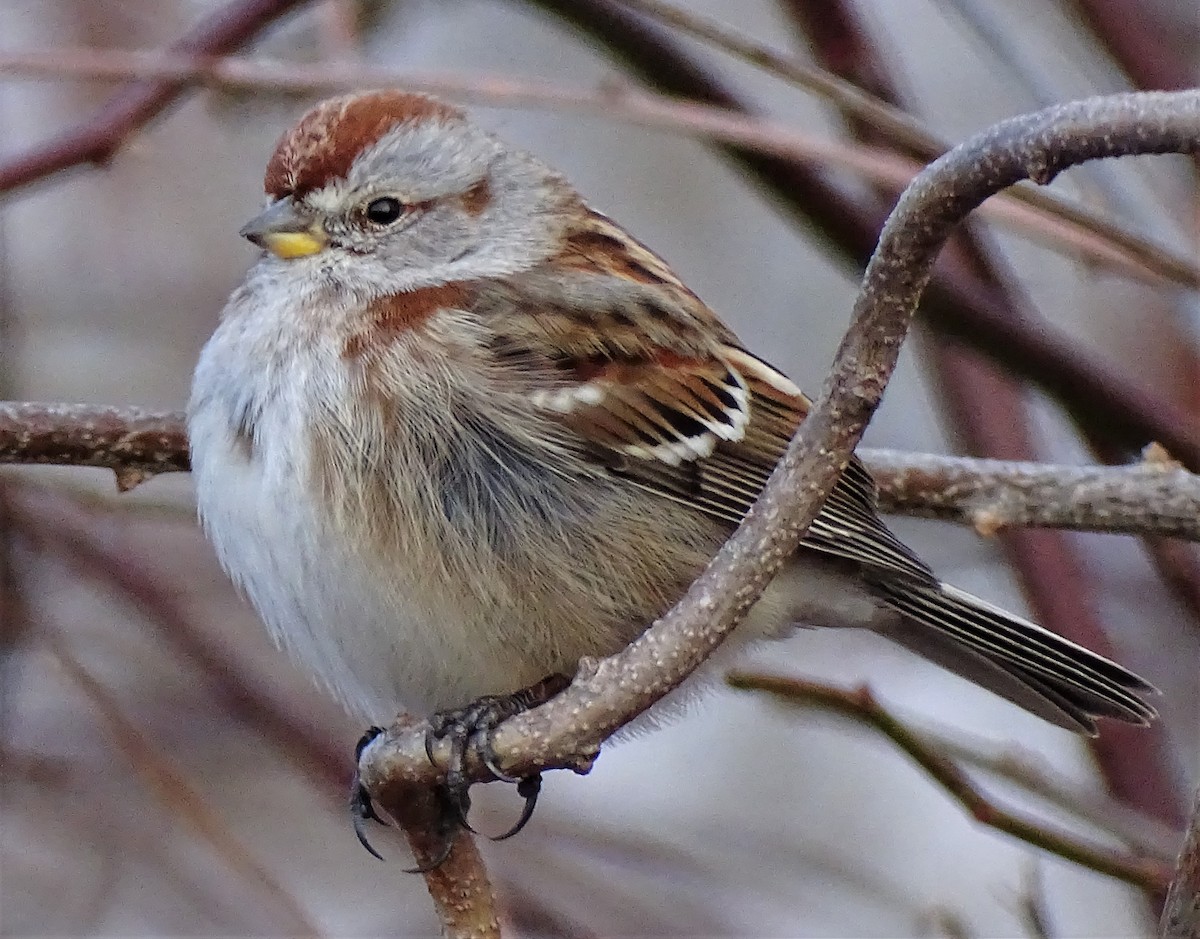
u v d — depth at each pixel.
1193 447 10.02
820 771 13.67
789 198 10.56
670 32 10.67
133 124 9.78
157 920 11.96
